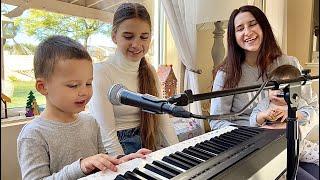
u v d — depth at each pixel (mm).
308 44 3127
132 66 1299
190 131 1718
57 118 883
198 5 1926
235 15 1595
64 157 867
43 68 854
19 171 1183
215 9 1891
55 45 856
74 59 840
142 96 567
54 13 1431
